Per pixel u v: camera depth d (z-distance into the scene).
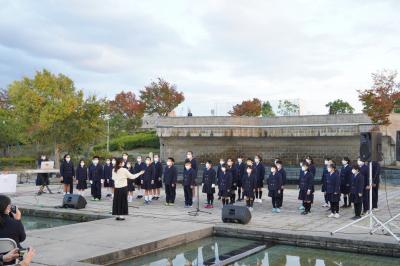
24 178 31.16
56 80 34.22
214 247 11.05
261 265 9.51
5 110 46.34
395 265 9.44
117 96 57.78
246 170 16.72
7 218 5.72
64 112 32.84
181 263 9.50
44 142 35.09
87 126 34.16
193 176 17.03
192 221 13.36
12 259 4.99
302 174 15.29
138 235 11.03
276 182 15.47
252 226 12.47
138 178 18.83
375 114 33.69
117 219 13.41
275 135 35.41
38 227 13.95
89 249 9.52
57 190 23.23
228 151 37.06
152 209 16.23
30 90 33.97
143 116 56.84
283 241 11.38
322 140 34.81
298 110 38.41
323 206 17.20
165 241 10.73
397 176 28.56
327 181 14.46
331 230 11.82
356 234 11.09
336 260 9.89
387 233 11.23
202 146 37.50
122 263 9.46
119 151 47.34
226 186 16.67
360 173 14.41
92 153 39.22
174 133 37.16
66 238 10.66
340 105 48.12
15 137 42.53
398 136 11.48
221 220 13.59
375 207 16.11
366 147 11.27
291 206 17.27
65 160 19.98
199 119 37.44
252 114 42.91
